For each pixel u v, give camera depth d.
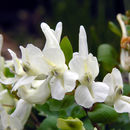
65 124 0.11
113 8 0.36
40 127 0.13
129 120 0.15
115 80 0.11
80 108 0.13
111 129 0.15
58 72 0.11
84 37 0.11
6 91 0.13
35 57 0.11
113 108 0.12
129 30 0.17
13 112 0.12
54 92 0.11
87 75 0.11
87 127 0.12
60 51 0.11
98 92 0.11
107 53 0.15
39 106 0.14
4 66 0.15
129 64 0.16
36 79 0.11
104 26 0.36
